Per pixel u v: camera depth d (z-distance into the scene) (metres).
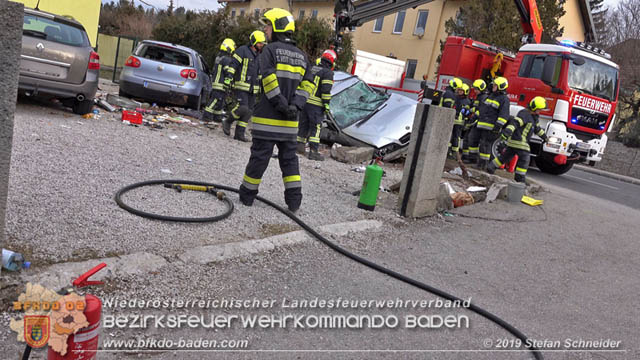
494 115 10.17
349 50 18.08
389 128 10.22
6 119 2.57
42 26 7.81
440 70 14.20
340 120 10.55
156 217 4.42
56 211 4.09
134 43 23.00
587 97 11.44
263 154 5.20
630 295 4.80
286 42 5.14
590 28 28.58
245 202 5.39
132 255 3.61
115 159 6.16
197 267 3.77
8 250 3.13
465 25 20.70
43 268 3.14
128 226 4.15
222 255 4.02
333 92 10.94
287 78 5.06
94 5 15.41
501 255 5.47
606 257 6.02
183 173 6.22
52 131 6.85
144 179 5.61
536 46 11.98
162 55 11.71
